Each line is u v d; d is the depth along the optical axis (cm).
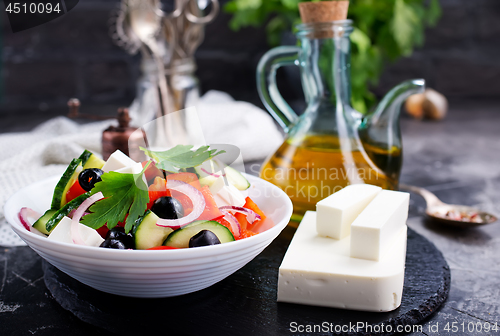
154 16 89
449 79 167
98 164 51
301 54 61
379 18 116
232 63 162
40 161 78
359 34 109
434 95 137
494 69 166
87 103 152
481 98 166
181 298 48
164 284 45
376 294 47
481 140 114
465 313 49
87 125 106
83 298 48
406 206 54
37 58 150
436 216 64
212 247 43
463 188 78
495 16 163
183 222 46
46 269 53
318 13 58
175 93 92
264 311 47
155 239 45
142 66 96
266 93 64
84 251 42
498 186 79
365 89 118
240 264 46
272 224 51
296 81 133
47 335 46
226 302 48
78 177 49
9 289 51
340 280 47
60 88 154
